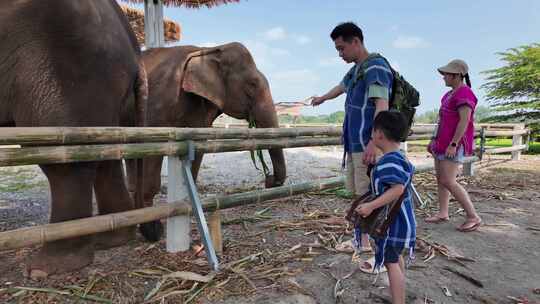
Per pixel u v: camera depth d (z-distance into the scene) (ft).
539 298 8.79
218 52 19.07
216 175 26.66
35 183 22.91
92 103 9.67
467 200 13.56
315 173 27.81
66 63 9.31
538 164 34.01
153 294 8.22
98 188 11.69
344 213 15.15
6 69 9.21
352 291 8.77
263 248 11.18
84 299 8.07
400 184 7.35
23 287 8.39
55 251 9.20
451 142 13.09
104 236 11.00
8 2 9.20
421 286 9.16
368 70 9.44
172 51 19.04
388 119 7.61
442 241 12.41
